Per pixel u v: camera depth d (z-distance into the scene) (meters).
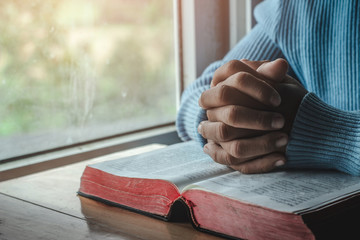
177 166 0.63
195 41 1.23
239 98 0.57
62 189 0.69
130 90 1.14
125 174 0.59
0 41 0.88
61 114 1.00
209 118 0.61
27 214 0.58
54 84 0.98
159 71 1.21
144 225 0.53
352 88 0.88
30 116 0.95
